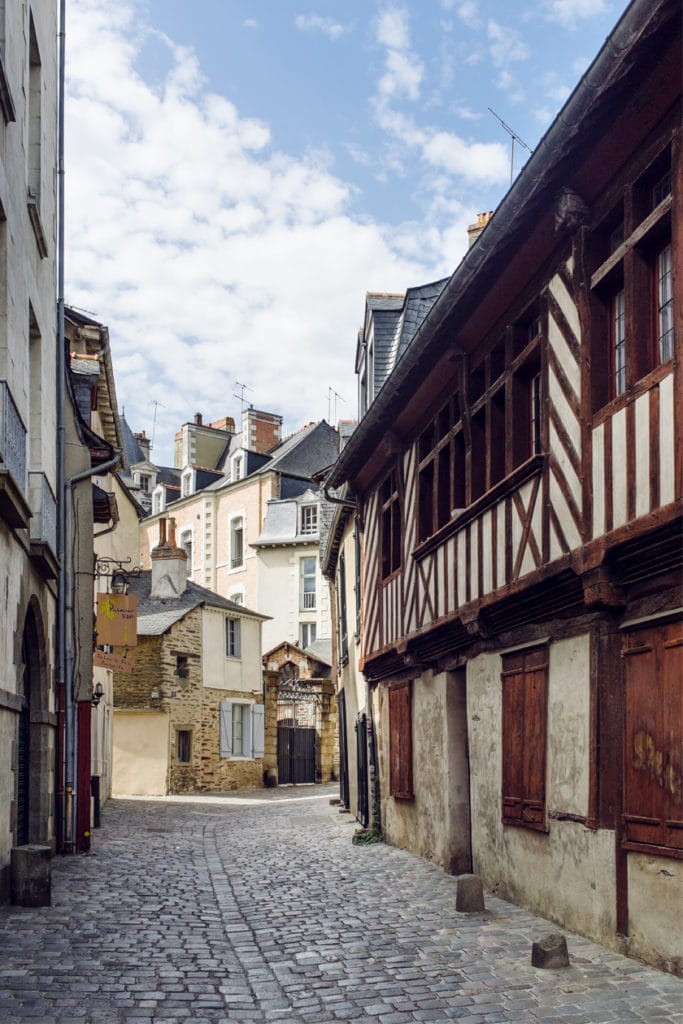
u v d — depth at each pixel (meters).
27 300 10.62
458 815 11.58
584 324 7.76
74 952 7.27
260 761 32.62
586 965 6.67
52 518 12.78
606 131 7.17
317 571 45.62
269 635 46.28
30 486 11.55
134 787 28.66
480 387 10.62
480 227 16.33
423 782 12.86
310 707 35.84
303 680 34.62
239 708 32.31
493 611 9.59
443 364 11.15
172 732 28.92
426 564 12.12
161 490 54.88
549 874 8.34
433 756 12.37
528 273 8.95
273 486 48.22
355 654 18.34
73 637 13.86
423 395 12.10
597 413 7.51
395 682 14.59
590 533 7.52
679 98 6.49
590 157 7.44
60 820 13.27
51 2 13.16
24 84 10.44
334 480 16.31
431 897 9.56
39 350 11.99
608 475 7.26
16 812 10.09
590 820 7.51
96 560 17.50
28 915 8.65
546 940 6.68
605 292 7.73
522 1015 5.64
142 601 31.22
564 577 7.93
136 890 10.26
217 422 57.03
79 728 13.74
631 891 6.92
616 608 7.32
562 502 8.08
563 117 7.02
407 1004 5.95
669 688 6.52
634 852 6.90
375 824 15.62
